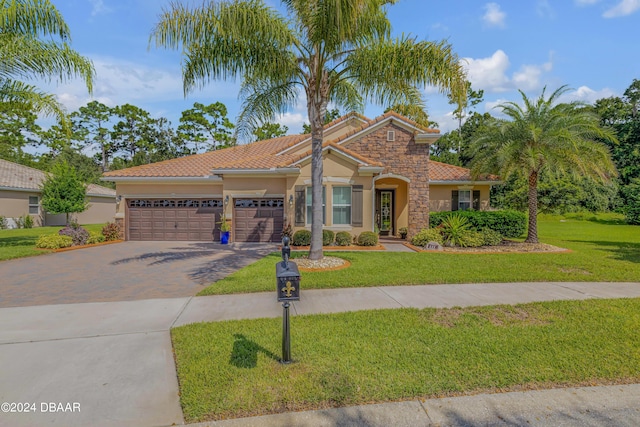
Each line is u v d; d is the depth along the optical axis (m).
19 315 5.90
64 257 12.43
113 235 17.33
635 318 5.55
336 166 14.91
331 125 18.05
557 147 13.89
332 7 7.97
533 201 15.05
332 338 4.76
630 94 36.91
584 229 24.84
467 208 19.62
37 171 29.11
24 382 3.68
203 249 14.45
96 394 3.45
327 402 3.29
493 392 3.46
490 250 13.59
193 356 4.21
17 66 11.78
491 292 7.23
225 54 8.97
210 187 17.77
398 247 14.64
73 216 29.50
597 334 4.89
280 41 8.82
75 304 6.58
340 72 10.00
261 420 3.04
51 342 4.74
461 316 5.70
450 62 8.91
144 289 7.75
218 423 3.00
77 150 52.00
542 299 6.70
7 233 20.64
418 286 7.75
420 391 3.45
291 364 4.00
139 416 3.11
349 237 14.40
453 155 39.44
